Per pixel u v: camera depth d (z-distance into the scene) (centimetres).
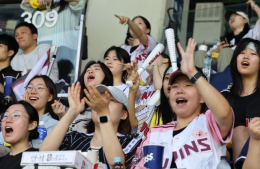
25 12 832
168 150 441
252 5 783
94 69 614
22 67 786
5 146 535
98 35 907
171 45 539
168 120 541
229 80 697
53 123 581
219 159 430
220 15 841
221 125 430
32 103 593
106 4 920
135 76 541
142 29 803
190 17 854
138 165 452
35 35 802
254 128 397
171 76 465
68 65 784
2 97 678
